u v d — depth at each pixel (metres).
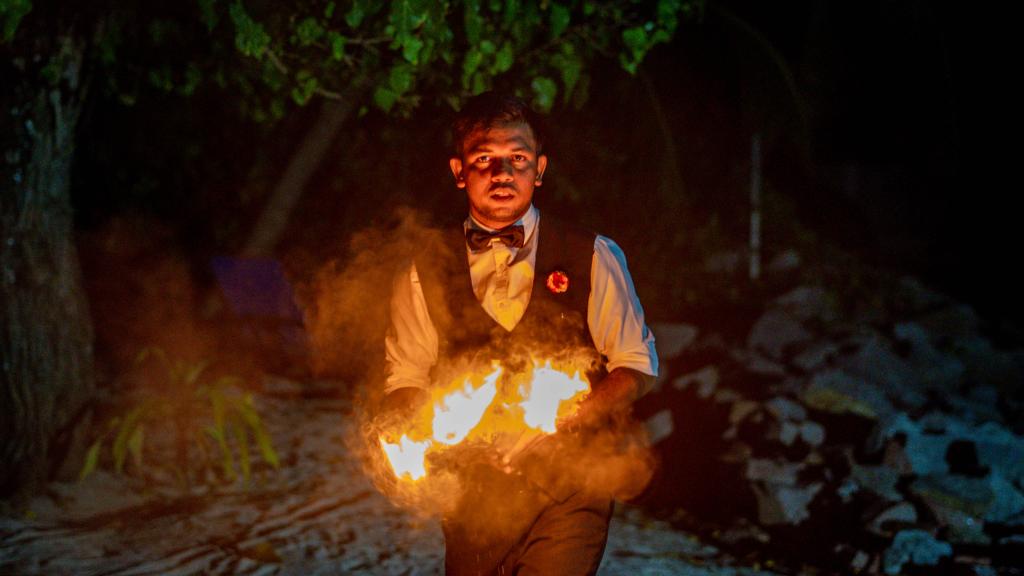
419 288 2.78
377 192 9.02
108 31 4.80
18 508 4.88
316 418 6.89
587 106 8.91
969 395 7.16
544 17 4.35
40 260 5.04
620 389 2.66
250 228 8.99
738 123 9.66
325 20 4.18
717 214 9.94
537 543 2.68
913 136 10.78
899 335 7.91
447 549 2.82
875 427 5.56
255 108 5.22
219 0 3.96
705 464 5.70
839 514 4.98
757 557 4.72
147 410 5.45
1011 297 10.73
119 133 8.33
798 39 9.38
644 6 4.46
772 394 6.32
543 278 2.72
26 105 4.77
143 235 8.73
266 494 5.32
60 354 5.16
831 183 11.33
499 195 2.66
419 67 4.21
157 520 4.86
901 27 9.89
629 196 9.21
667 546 4.84
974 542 4.70
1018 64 10.77
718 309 8.66
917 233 11.74
